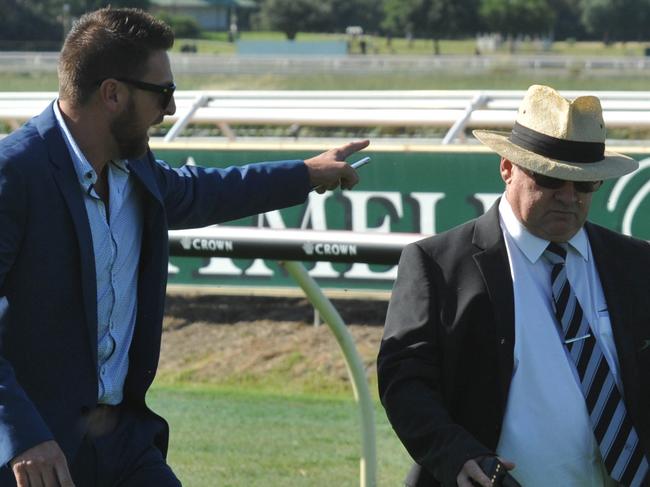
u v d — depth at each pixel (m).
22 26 115.25
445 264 5.60
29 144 5.35
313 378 14.66
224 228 7.05
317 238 6.75
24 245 5.30
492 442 5.48
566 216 5.44
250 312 16.78
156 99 5.46
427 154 15.18
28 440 4.94
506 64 74.00
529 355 5.45
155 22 5.49
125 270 5.69
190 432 11.67
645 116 14.45
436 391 5.52
